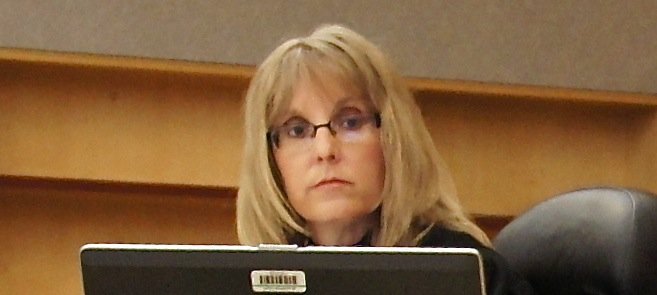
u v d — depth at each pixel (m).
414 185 4.11
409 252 2.99
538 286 4.77
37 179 8.33
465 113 8.80
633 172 8.90
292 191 4.13
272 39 8.12
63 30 7.93
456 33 8.32
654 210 4.38
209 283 3.12
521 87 8.38
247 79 8.19
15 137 8.27
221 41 8.08
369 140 4.08
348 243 4.21
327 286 3.03
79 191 8.59
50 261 8.55
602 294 4.43
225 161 8.50
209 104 8.53
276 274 3.06
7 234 8.53
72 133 8.34
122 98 8.44
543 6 8.45
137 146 8.42
